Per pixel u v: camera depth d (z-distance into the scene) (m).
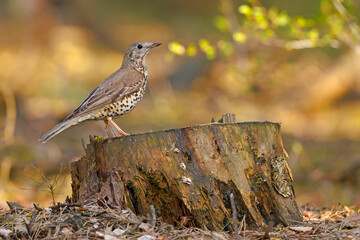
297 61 21.88
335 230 7.03
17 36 26.64
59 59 25.34
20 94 20.45
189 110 22.81
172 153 6.93
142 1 39.12
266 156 7.21
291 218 7.18
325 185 14.59
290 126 20.50
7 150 15.05
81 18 32.53
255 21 14.13
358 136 18.69
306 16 26.94
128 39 32.78
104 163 7.08
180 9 38.28
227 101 23.58
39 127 18.33
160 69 28.06
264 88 23.95
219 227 6.77
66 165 12.68
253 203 6.98
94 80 24.84
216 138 7.04
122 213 6.71
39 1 27.69
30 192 12.84
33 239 6.14
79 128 18.62
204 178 6.89
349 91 22.75
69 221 6.45
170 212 6.91
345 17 13.95
